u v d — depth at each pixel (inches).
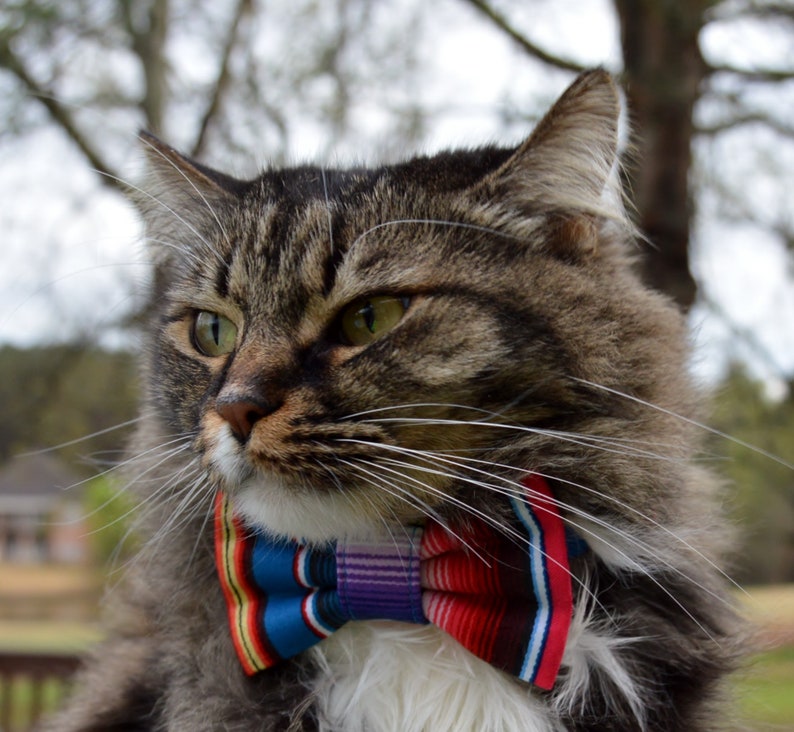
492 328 17.8
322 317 18.2
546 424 18.1
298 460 17.6
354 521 17.8
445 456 17.5
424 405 17.6
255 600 18.4
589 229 18.9
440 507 17.9
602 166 18.9
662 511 18.5
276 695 18.2
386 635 18.2
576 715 17.8
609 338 18.4
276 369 17.8
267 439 17.6
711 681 18.6
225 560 18.6
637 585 18.5
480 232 18.5
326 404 17.7
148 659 20.1
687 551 18.7
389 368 17.7
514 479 17.8
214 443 18.1
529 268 18.4
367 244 18.3
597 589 18.3
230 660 18.6
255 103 44.9
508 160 18.7
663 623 18.3
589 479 18.1
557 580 17.5
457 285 18.0
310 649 18.5
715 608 19.0
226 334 19.4
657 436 18.6
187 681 18.9
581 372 18.1
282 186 20.2
